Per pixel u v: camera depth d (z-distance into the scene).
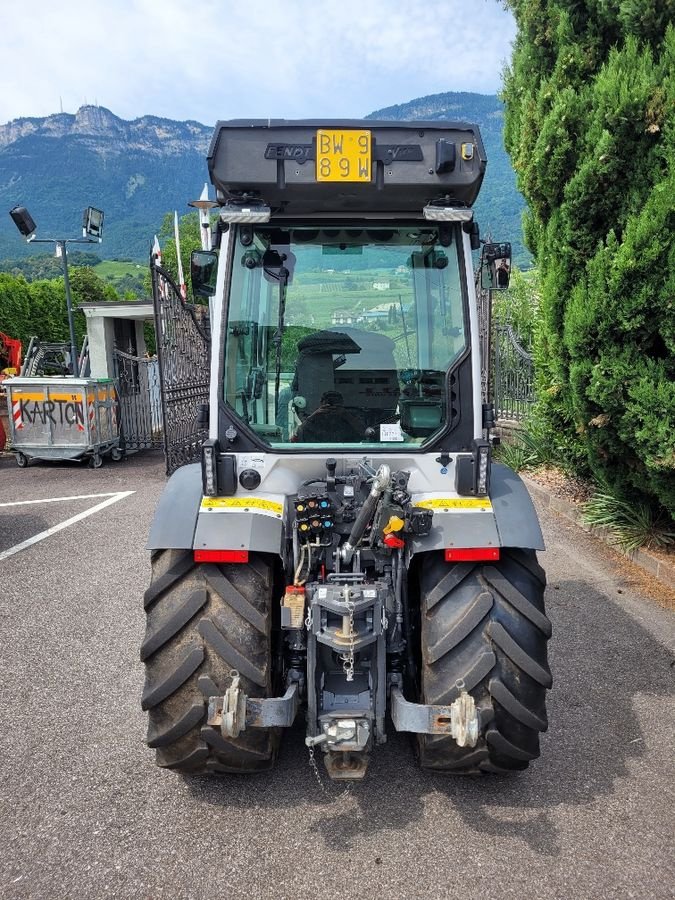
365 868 2.55
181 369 10.09
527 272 11.07
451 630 2.77
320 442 3.09
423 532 2.79
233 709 2.49
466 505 2.95
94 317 12.50
